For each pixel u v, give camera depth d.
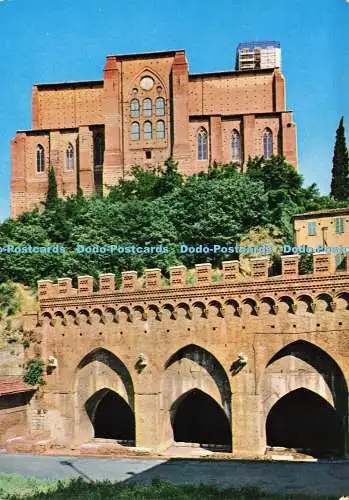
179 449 51.16
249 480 40.75
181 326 50.66
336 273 45.22
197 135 115.62
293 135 111.88
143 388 51.72
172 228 76.50
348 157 94.69
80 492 37.16
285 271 46.94
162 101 117.62
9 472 44.31
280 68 119.12
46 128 125.12
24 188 120.19
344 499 34.75
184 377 51.16
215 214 75.75
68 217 85.06
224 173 93.31
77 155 120.00
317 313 46.00
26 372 55.72
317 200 86.00
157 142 116.94
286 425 56.38
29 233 79.75
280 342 47.06
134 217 77.94
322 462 45.03
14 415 53.94
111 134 117.06
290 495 36.00
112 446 51.25
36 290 67.19
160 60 117.94
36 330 56.34
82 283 54.75
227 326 48.94
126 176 116.38
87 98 124.31
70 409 54.38
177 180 93.88
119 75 119.12
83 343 54.44
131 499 34.78
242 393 48.09
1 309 61.97
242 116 114.31
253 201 77.44
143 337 52.03
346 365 44.91
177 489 37.09
